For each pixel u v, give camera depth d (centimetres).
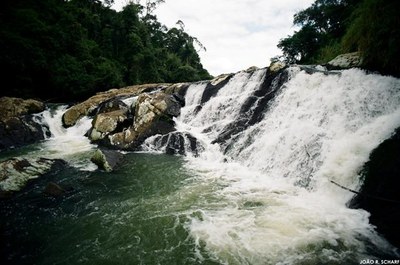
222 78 1762
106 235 650
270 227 650
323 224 645
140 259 564
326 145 879
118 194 872
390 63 920
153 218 718
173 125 1558
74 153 1318
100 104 1905
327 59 1762
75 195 866
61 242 629
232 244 597
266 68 1453
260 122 1242
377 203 658
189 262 549
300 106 1137
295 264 527
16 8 2598
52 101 2623
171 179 990
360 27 1055
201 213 735
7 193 851
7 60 2059
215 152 1262
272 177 974
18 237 650
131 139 1413
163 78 5372
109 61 3788
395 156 696
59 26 3031
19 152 1324
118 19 4775
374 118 880
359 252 549
